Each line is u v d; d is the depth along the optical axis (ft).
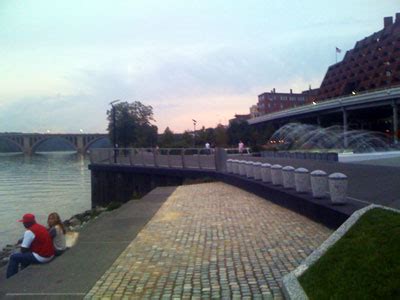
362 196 36.99
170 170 94.27
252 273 22.31
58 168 266.77
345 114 260.21
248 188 59.16
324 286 17.33
